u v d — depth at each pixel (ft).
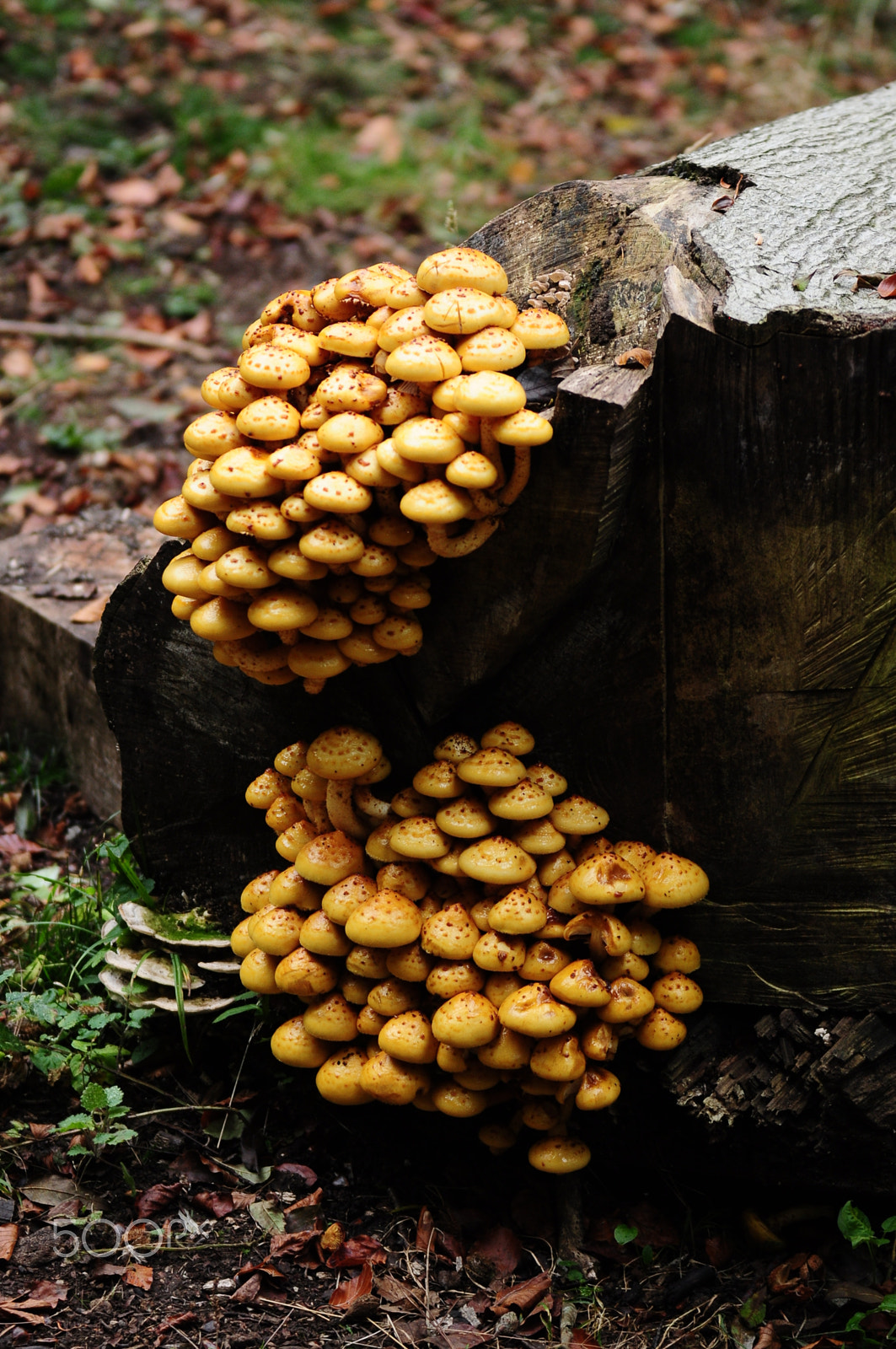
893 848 9.04
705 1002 9.98
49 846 14.99
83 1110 10.85
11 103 30.04
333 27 35.24
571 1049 8.95
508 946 8.99
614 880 8.87
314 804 9.98
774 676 8.95
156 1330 9.23
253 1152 10.77
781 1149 9.75
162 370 23.94
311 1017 9.75
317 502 8.03
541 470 8.54
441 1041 9.14
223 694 10.95
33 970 11.99
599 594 9.16
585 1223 10.34
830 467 8.34
